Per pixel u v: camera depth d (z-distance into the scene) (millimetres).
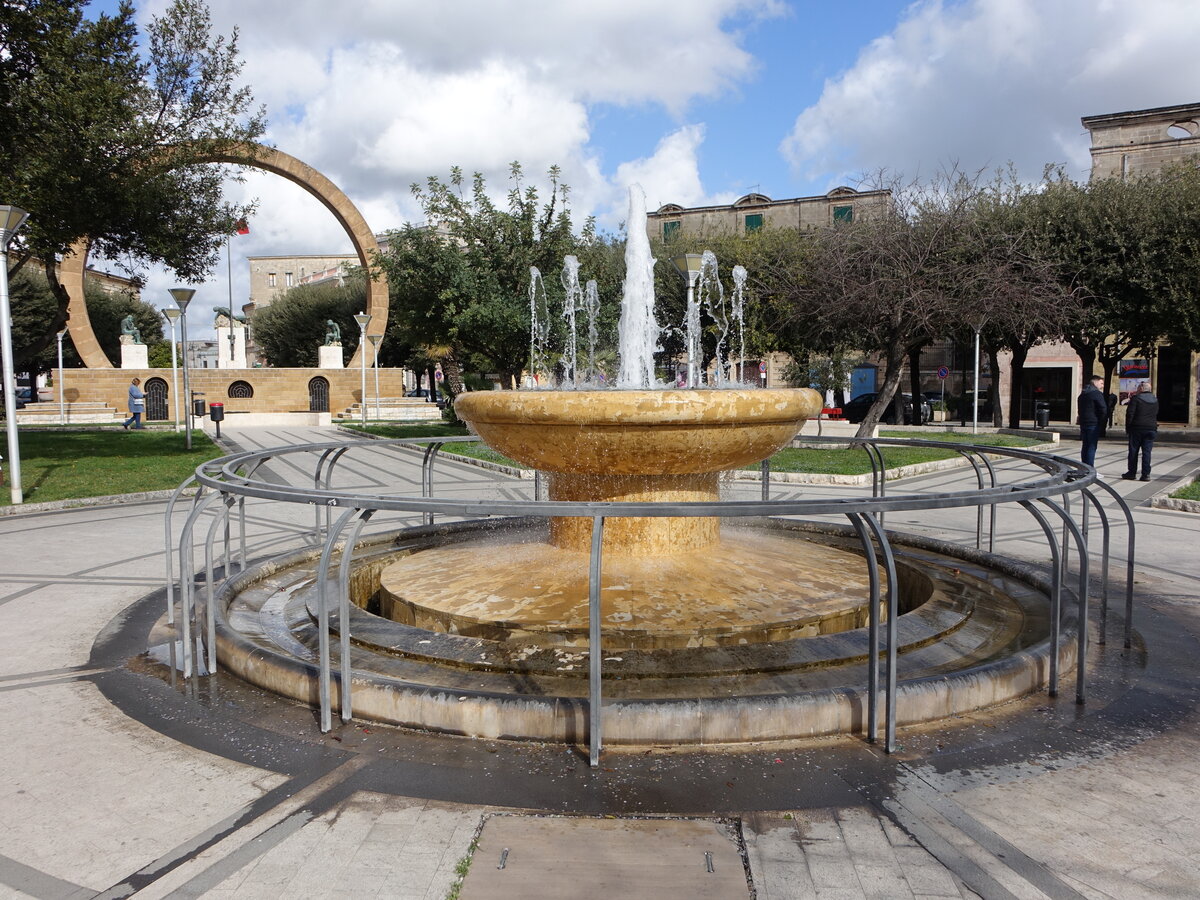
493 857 2504
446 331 21391
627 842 2580
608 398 4207
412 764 3127
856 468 13648
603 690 3615
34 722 3650
